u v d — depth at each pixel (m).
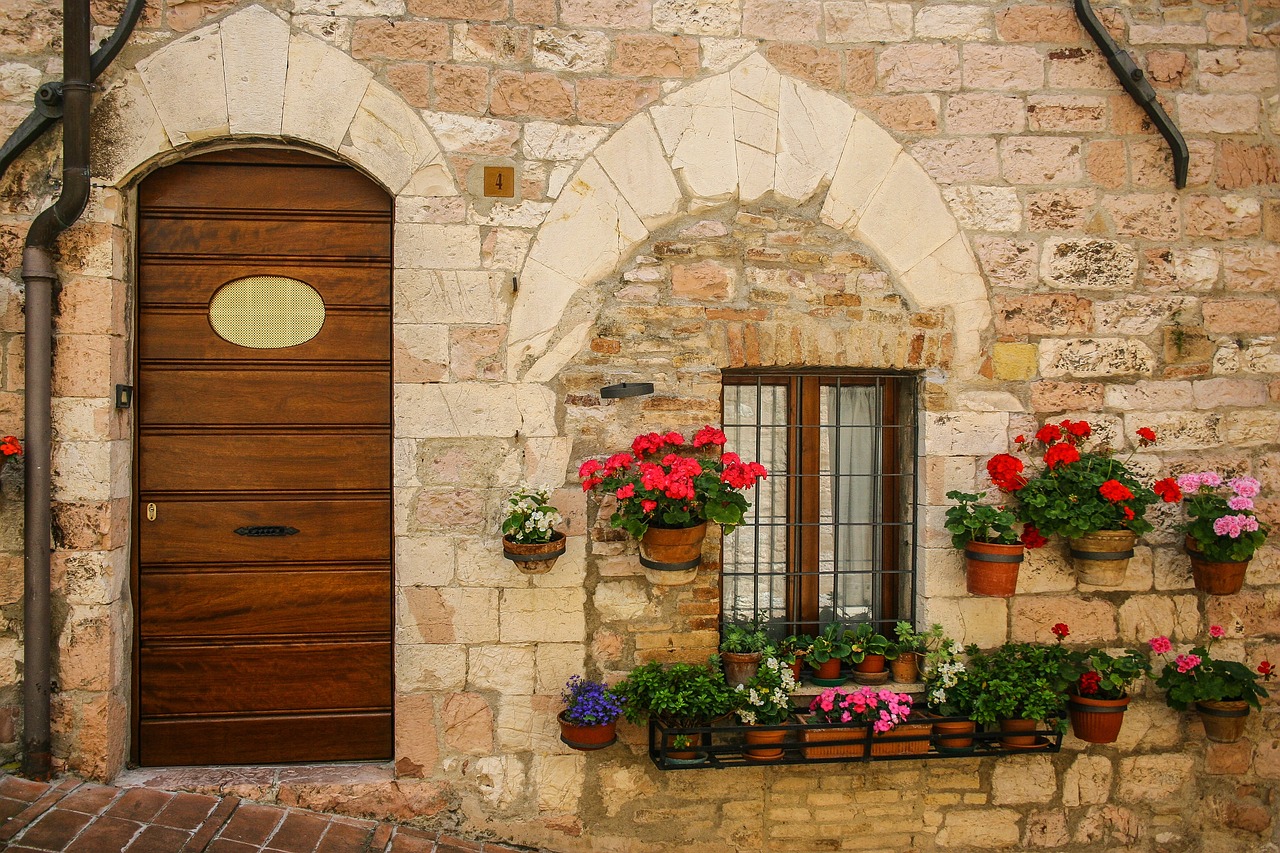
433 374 3.03
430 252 3.02
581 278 3.09
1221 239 3.34
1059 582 3.28
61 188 2.88
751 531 3.34
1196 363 3.32
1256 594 3.34
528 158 3.06
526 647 3.06
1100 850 3.30
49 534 2.84
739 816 3.16
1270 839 3.36
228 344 3.10
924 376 3.27
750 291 3.17
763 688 2.99
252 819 2.84
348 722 3.15
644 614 3.12
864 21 3.21
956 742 3.11
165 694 3.07
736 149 3.15
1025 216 3.26
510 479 3.05
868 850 3.22
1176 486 3.07
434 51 3.02
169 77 2.91
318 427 3.13
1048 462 3.11
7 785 2.77
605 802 3.09
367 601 3.15
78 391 2.87
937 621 3.23
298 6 2.96
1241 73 3.35
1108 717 3.09
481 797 3.04
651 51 3.12
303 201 3.12
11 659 2.89
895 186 3.22
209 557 3.08
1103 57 3.29
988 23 3.25
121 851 2.56
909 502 3.36
